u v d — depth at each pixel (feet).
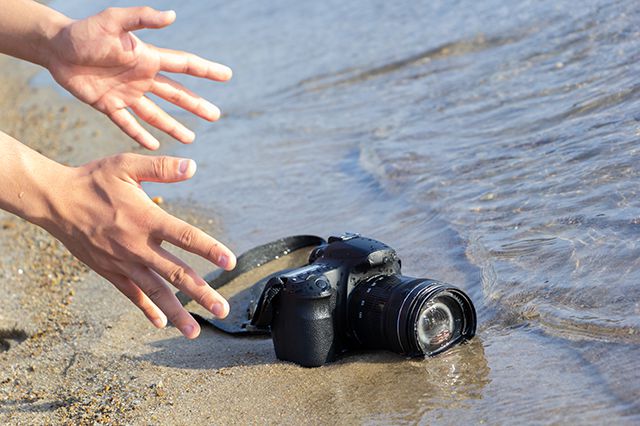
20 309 6.11
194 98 4.43
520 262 5.44
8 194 4.02
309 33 12.10
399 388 4.72
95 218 4.02
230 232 6.75
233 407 4.75
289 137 8.65
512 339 4.92
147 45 4.32
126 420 4.75
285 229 6.61
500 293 5.24
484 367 4.76
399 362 4.91
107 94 4.31
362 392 4.73
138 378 5.11
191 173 4.03
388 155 7.22
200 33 13.43
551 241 5.50
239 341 5.40
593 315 4.89
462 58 9.28
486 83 8.22
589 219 5.57
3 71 14.87
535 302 5.10
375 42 10.79
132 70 4.29
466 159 6.72
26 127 11.20
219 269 6.20
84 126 10.77
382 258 5.00
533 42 8.84
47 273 6.59
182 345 5.41
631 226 5.37
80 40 4.19
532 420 4.37
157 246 4.02
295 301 4.92
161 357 5.30
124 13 4.20
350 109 8.96
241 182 7.71
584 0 9.45
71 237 4.07
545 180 6.10
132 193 4.02
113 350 5.45
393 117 8.23
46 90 13.03
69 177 4.04
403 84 9.18
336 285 4.98
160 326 4.17
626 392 4.41
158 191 7.95
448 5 11.23
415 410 4.56
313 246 6.29
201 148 9.04
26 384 5.25
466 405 4.54
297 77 10.47
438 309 4.92
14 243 7.16
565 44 8.41
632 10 8.59
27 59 4.30
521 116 7.10
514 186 6.17
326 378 4.86
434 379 4.74
